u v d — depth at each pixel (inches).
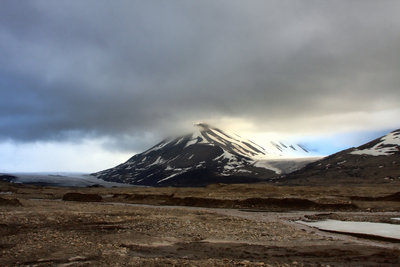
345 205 2386.8
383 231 1341.0
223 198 2893.7
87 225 1293.1
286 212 2201.0
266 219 1772.9
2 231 1100.5
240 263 716.0
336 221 1674.5
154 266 678.5
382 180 7042.3
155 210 2084.2
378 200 2669.8
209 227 1332.4
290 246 964.0
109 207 2257.6
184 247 925.8
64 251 805.9
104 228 1229.1
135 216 1648.6
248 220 1636.3
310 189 3550.7
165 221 1471.5
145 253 832.3
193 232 1186.6
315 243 1013.2
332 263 765.3
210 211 2177.7
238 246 954.7
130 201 3380.9
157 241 1000.9
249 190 3619.6
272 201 2598.4
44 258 731.4
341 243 1018.7
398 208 2292.1
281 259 803.4
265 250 906.7
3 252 780.6
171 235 1113.4
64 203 2662.4
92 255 772.0
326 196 2940.5
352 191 3412.9
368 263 767.7
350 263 767.1
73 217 1488.7
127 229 1216.2
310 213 2116.1
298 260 794.2
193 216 1766.7
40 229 1163.9
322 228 1429.6
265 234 1173.7
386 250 921.5
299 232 1246.3
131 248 886.4
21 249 816.9
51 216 1489.9
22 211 1716.3
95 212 1791.3
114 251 828.0
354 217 1831.9
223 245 965.8
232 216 1828.2
